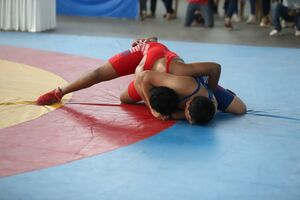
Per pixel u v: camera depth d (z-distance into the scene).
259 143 3.94
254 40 8.79
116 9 11.02
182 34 9.28
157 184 3.20
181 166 3.47
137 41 4.89
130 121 4.33
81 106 4.70
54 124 4.21
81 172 3.34
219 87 4.61
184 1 14.73
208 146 3.84
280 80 5.98
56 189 3.10
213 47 7.99
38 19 8.87
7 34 8.55
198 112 4.16
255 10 10.96
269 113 4.68
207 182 3.25
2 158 3.52
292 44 8.50
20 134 3.97
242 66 6.68
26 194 3.03
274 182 3.27
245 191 3.14
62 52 7.20
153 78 4.32
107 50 7.52
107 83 5.48
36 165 3.43
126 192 3.09
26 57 6.72
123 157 3.60
